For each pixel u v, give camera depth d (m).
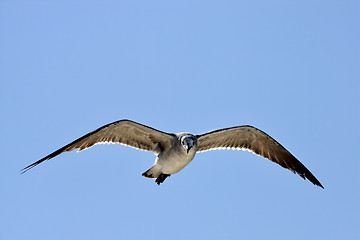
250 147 19.88
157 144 18.88
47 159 17.45
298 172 20.61
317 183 20.80
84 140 18.00
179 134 18.64
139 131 18.39
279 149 20.00
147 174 18.92
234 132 19.30
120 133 18.41
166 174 18.92
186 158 18.14
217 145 19.67
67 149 17.81
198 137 18.94
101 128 17.80
